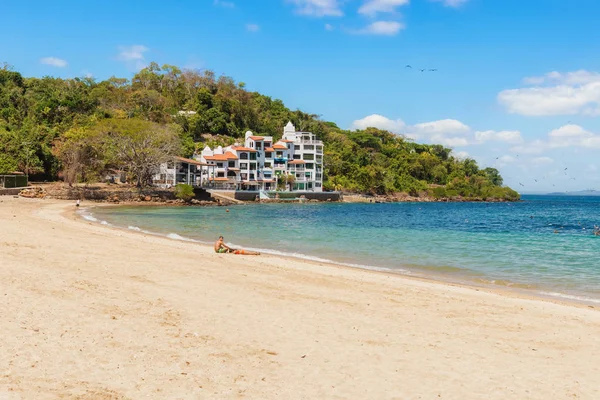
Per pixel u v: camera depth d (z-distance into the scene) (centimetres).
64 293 1490
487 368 1087
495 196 19625
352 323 1403
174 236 3928
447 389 958
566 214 9844
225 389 894
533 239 4522
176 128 14338
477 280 2388
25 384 844
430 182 19888
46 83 14688
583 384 1013
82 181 9750
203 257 2556
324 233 4731
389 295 1827
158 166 9975
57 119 12475
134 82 18488
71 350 1025
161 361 1009
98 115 12650
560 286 2283
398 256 3198
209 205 10025
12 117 11881
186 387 889
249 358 1068
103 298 1480
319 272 2314
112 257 2297
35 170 9788
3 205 5938
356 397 897
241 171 13050
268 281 1970
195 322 1313
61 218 4669
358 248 3578
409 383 978
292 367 1031
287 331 1290
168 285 1761
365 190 16075
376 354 1145
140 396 837
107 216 5750
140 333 1178
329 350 1155
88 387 855
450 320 1496
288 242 3866
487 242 4197
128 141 9319
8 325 1136
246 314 1433
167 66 19438
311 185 14475
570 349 1251
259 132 17975
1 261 1916
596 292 2148
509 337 1341
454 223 6738
